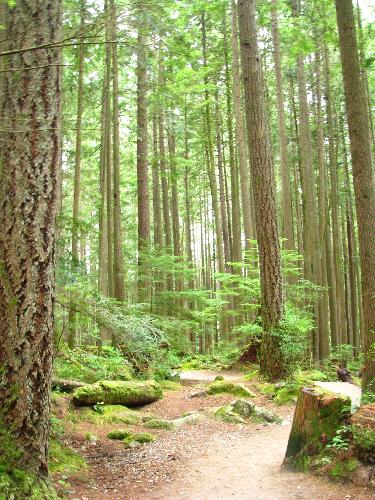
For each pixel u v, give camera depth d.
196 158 27.94
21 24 4.74
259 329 11.95
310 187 18.16
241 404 8.92
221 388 10.72
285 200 17.89
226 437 7.66
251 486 5.36
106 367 11.22
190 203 34.69
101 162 14.60
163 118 19.89
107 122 14.59
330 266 20.52
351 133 8.42
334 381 11.91
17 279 4.58
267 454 6.64
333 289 20.30
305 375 11.77
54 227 4.90
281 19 15.80
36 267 4.67
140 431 8.02
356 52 8.48
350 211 25.42
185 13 14.50
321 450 5.50
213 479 5.70
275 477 5.56
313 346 18.97
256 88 11.59
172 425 8.37
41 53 4.79
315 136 24.44
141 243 15.71
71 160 16.08
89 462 6.32
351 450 5.08
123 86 17.56
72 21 5.36
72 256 7.30
